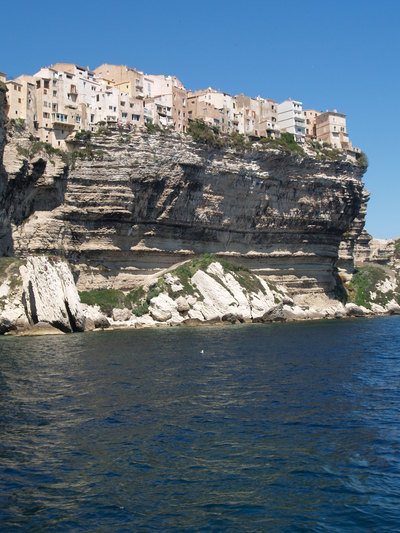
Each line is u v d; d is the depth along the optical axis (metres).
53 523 18.31
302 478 21.70
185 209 104.75
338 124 147.38
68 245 94.31
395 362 50.47
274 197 117.50
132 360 51.12
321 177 122.62
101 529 17.92
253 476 21.92
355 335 77.12
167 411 31.39
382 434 26.97
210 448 25.00
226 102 129.75
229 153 108.75
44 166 91.00
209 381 40.47
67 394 36.06
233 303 100.44
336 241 132.38
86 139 95.31
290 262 124.00
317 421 29.30
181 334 78.12
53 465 23.09
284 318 106.50
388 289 143.50
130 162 96.19
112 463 23.28
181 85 131.50
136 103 110.50
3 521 18.44
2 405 33.09
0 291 82.12
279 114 139.75
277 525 18.14
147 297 97.81
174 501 19.83
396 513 18.86
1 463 23.34
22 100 93.75
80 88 102.25
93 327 86.12
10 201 89.50
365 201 148.62
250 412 31.16
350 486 20.97
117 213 96.19
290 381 40.56
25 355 55.00
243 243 116.50
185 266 103.81
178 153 101.06
